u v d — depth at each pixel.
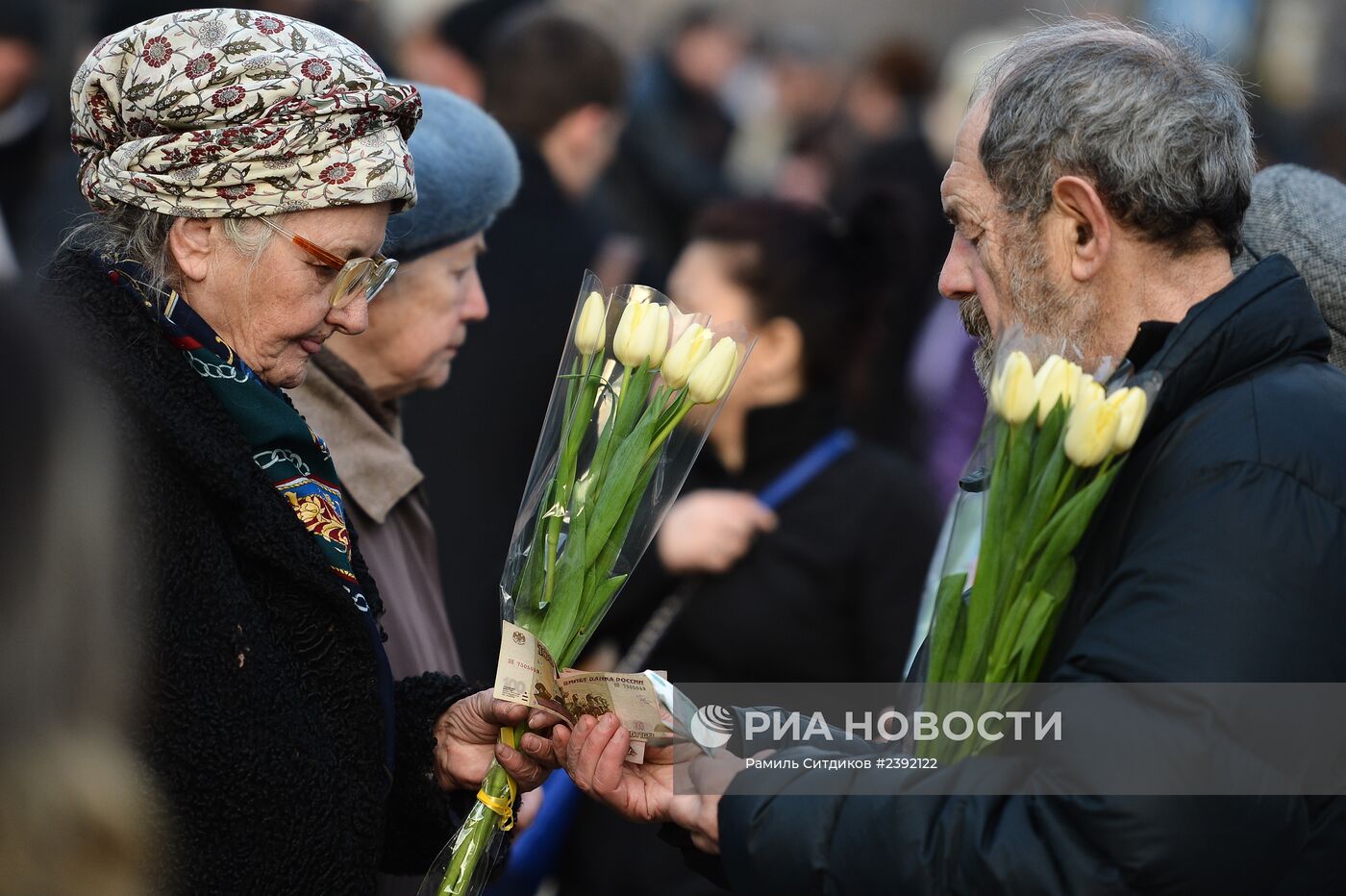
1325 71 21.45
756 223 7.60
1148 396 3.87
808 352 7.55
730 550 7.30
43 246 6.25
